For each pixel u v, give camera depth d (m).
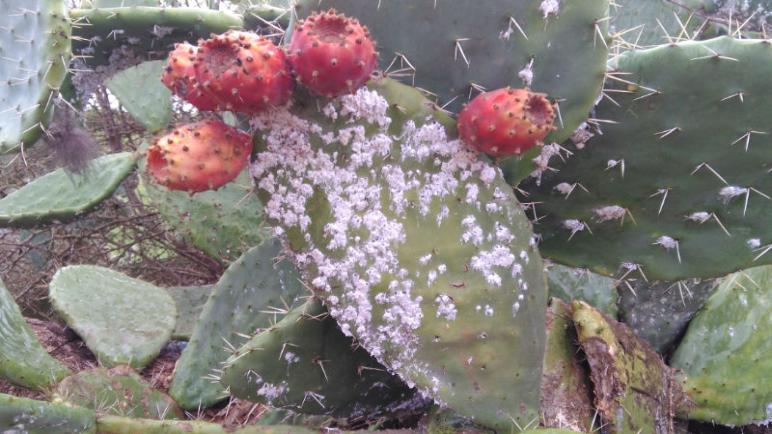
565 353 0.71
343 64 0.43
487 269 0.50
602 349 0.69
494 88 0.54
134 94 1.07
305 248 0.50
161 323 0.89
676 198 0.60
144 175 0.97
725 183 0.58
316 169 0.49
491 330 0.51
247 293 0.79
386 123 0.49
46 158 1.25
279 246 0.78
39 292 1.32
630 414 0.68
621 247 0.64
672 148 0.58
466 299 0.50
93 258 1.37
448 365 0.50
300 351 0.56
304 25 0.43
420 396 0.63
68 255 1.37
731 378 0.78
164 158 0.43
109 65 0.78
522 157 0.56
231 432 0.60
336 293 0.50
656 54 0.54
